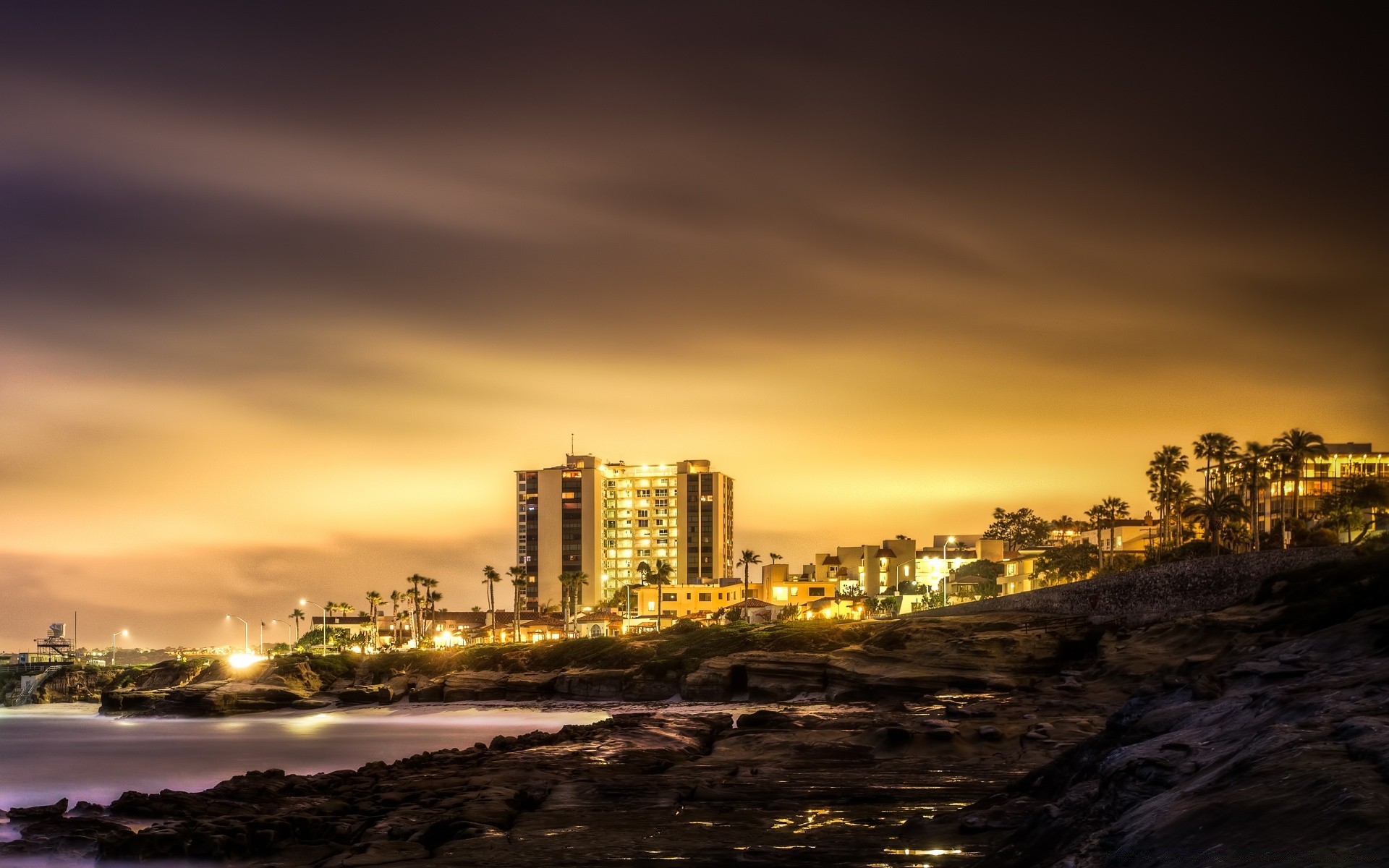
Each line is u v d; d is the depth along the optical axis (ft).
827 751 198.90
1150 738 108.99
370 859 116.16
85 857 140.05
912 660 374.43
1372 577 229.66
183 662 650.43
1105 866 66.49
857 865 102.89
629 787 161.07
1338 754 69.15
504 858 113.60
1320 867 51.21
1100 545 636.07
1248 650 219.61
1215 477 542.16
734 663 438.81
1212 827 62.44
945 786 155.22
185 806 164.45
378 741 363.15
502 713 488.85
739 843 117.80
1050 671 349.61
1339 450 622.54
